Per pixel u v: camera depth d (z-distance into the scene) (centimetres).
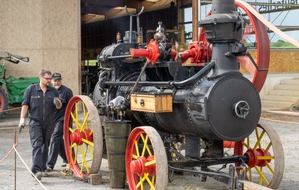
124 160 603
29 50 1535
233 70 529
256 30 546
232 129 520
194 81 532
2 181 664
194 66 568
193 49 573
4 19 1516
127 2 2181
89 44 2583
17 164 777
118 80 652
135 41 686
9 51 1521
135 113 627
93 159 637
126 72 661
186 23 1841
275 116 1380
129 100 600
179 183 647
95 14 2375
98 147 634
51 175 703
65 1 1553
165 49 563
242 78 527
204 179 620
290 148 918
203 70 528
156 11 2072
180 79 559
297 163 784
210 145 577
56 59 1552
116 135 598
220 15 525
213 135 520
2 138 1052
